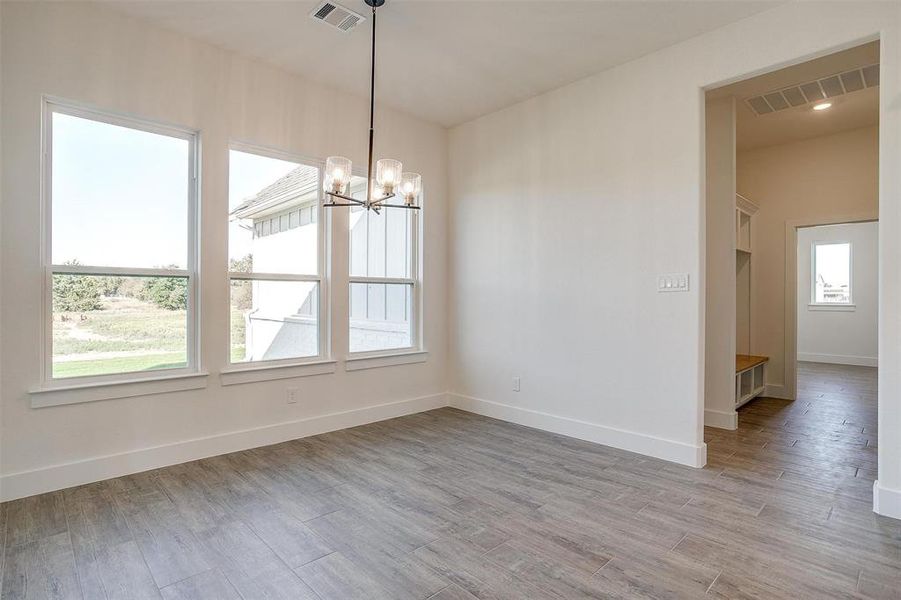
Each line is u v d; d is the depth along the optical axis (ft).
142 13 9.67
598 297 12.20
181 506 8.38
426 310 15.71
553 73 12.26
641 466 10.48
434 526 7.72
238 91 11.39
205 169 10.89
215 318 11.07
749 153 18.54
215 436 11.05
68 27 9.10
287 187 12.54
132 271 10.07
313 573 6.40
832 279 27.55
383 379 14.51
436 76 12.47
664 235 10.94
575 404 12.68
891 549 7.01
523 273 13.98
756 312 18.35
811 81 12.56
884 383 8.09
